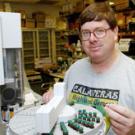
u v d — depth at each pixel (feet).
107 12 3.23
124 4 10.48
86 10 3.27
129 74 3.37
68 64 14.03
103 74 3.52
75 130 2.27
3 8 16.85
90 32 3.25
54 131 2.27
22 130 2.36
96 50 3.31
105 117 2.56
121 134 2.44
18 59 3.52
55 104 2.46
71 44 15.48
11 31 3.22
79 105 2.97
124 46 8.59
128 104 3.27
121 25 10.57
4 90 3.51
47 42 18.40
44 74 14.76
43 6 19.63
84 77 3.73
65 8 16.98
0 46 3.04
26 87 5.61
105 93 3.42
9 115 3.31
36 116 2.16
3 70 3.08
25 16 17.46
